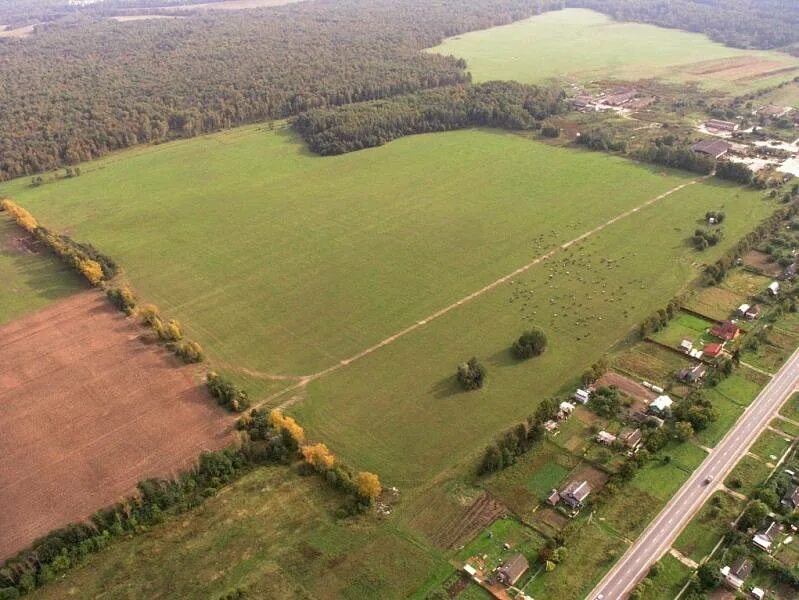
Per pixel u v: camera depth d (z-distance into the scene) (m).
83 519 112.00
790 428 125.44
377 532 108.44
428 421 131.25
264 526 110.44
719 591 97.31
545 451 122.69
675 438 123.69
